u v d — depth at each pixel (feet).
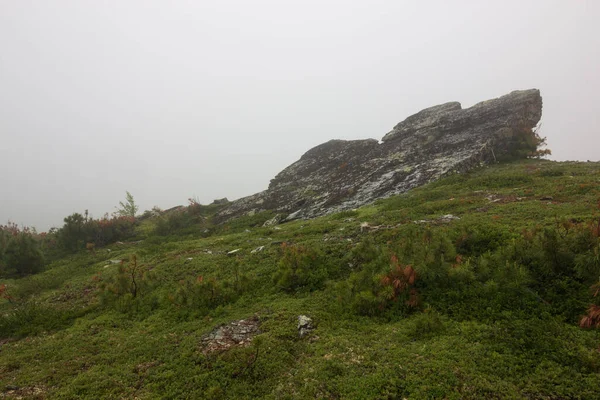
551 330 25.91
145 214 149.79
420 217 59.47
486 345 26.04
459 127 111.24
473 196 67.72
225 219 121.19
